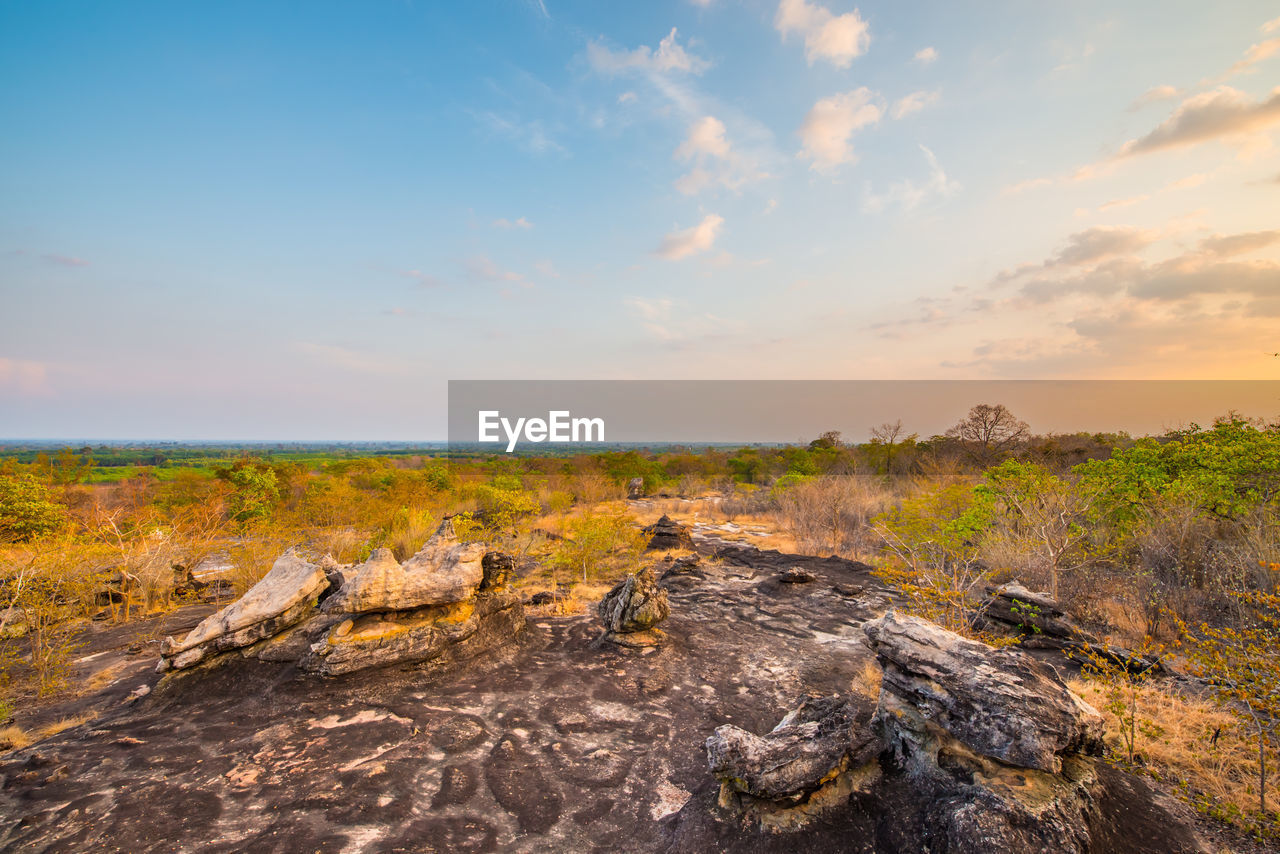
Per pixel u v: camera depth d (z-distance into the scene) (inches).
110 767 234.8
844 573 622.2
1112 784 197.5
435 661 339.9
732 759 191.0
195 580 578.9
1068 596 449.4
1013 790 172.7
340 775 229.3
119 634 441.1
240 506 945.5
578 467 1577.3
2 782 223.8
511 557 412.2
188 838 189.6
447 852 187.0
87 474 1215.6
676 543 789.2
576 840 196.2
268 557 528.7
